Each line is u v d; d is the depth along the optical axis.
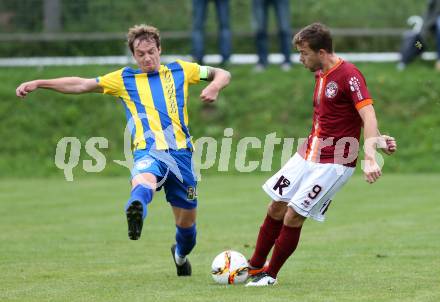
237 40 65.81
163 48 64.88
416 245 26.14
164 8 69.12
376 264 22.78
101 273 21.89
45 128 55.28
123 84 20.73
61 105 56.94
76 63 63.22
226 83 20.73
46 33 68.06
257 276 20.33
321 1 70.25
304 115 54.97
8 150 53.84
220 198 40.09
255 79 58.44
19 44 66.81
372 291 18.72
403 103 55.50
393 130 53.47
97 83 20.67
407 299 17.69
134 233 18.33
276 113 55.19
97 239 28.50
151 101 20.53
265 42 59.31
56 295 18.55
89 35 65.94
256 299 17.77
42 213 35.56
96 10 68.81
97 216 34.59
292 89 57.00
